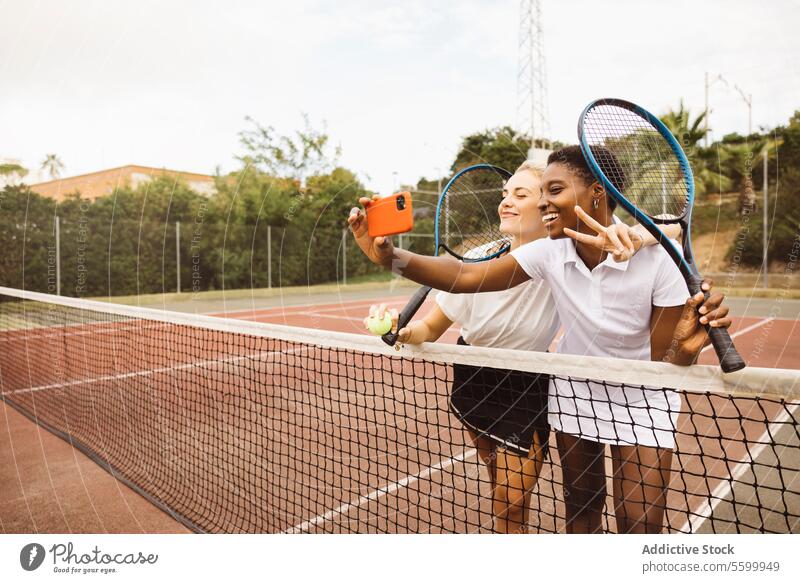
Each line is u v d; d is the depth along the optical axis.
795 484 2.82
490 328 1.84
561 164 1.46
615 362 1.40
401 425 3.57
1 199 10.98
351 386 4.55
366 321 1.75
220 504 2.63
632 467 1.58
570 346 1.66
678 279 1.48
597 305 1.50
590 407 1.63
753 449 3.28
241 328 2.48
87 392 4.98
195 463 3.19
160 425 3.91
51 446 3.65
